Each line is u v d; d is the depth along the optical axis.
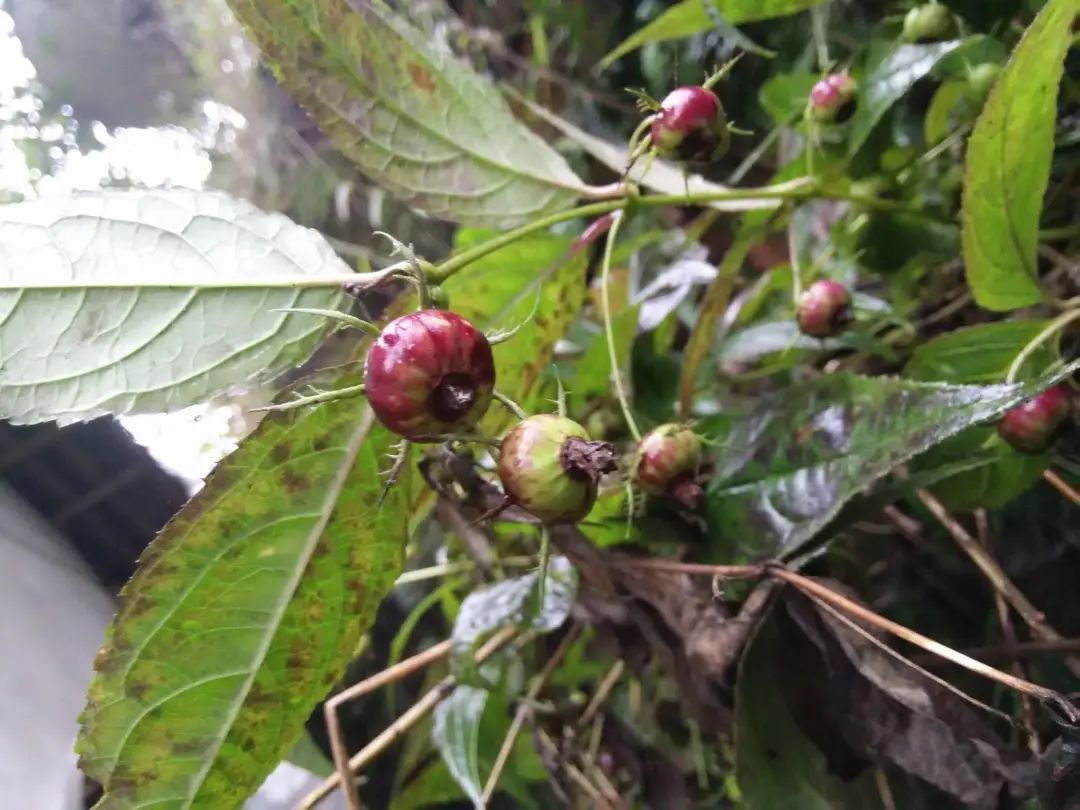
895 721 0.09
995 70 0.12
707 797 0.15
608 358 0.14
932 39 0.12
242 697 0.09
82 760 0.08
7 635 0.18
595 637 0.15
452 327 0.07
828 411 0.10
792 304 0.15
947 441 0.11
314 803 0.13
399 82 0.10
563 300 0.12
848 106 0.12
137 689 0.08
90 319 0.08
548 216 0.10
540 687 0.15
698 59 0.19
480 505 0.10
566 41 0.23
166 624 0.08
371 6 0.10
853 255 0.14
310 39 0.09
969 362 0.11
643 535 0.11
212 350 0.09
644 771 0.15
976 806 0.09
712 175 0.19
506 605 0.12
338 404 0.08
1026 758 0.10
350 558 0.09
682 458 0.10
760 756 0.10
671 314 0.16
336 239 0.24
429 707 0.13
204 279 0.09
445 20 0.23
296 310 0.08
